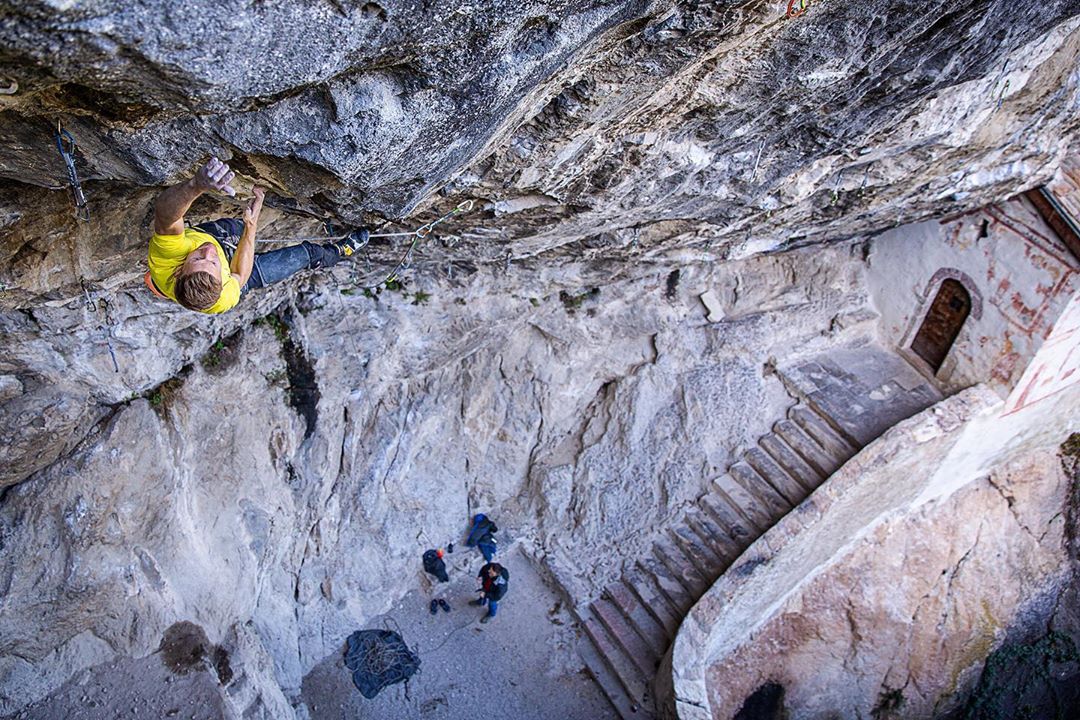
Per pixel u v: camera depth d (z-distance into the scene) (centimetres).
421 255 833
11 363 651
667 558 1306
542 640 1272
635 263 1080
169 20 254
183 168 369
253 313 895
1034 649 1512
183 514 927
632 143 574
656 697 1193
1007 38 595
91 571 834
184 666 891
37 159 368
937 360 1391
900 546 1442
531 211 684
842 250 1433
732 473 1355
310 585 1177
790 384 1401
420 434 1234
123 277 577
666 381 1376
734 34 434
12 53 245
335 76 329
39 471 786
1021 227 1205
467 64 345
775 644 1358
